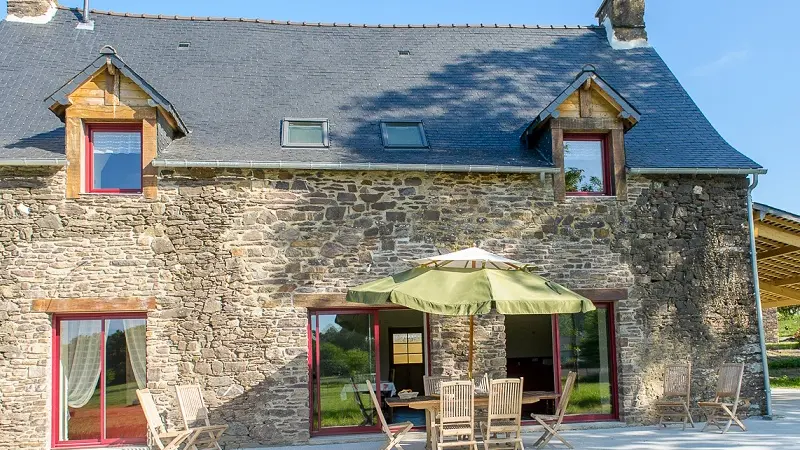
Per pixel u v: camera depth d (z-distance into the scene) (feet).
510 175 38.68
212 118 39.99
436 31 50.88
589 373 39.22
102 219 35.29
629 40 51.19
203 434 34.83
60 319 35.27
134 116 35.68
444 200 37.99
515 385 29.66
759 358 39.78
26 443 33.68
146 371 35.09
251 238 36.17
